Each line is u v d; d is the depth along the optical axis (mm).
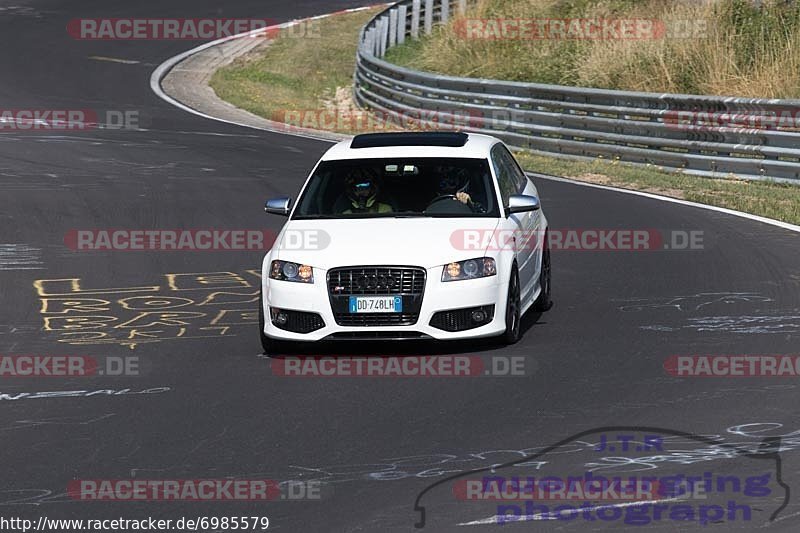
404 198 39219
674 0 104562
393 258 35750
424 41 129250
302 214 39156
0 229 59625
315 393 32000
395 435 27953
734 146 72250
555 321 40375
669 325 38938
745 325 38562
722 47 92375
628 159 79188
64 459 26734
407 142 41594
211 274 49844
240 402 31281
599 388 31672
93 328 41000
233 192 69062
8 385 33719
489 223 37812
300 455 26594
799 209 61938
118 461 26500
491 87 88750
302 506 23359
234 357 36594
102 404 31469
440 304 35438
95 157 81500
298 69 134875
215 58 137000
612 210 63031
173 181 72750
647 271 48375
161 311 43469
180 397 31969
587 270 49094
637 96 78312
